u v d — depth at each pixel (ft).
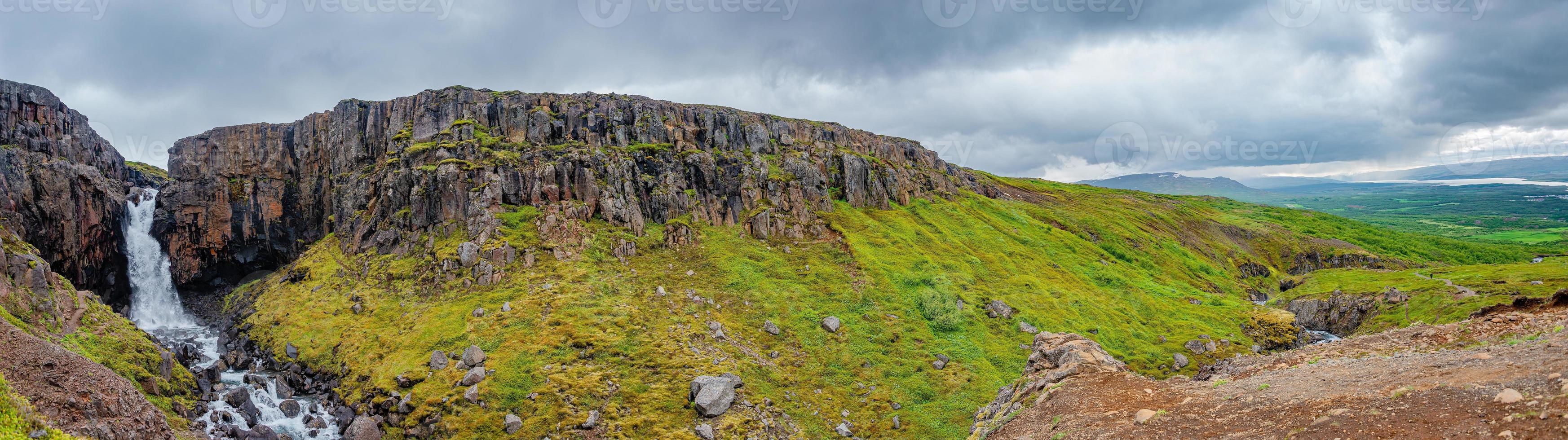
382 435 199.62
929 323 274.77
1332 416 78.54
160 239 372.38
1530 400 66.28
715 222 352.69
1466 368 85.66
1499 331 114.42
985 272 338.95
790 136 458.50
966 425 208.95
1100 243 478.59
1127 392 115.34
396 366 224.94
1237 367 137.80
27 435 101.81
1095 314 310.45
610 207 325.21
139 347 212.64
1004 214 490.08
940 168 591.78
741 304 278.05
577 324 240.53
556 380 209.46
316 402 223.10
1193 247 538.06
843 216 387.14
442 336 239.09
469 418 196.34
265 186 399.03
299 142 403.34
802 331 261.65
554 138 369.91
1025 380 145.79
